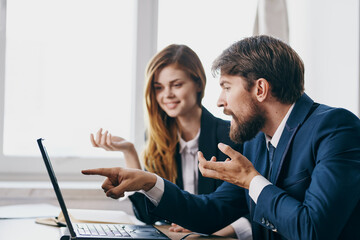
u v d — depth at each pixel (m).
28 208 1.78
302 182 1.20
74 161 2.46
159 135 1.88
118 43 2.52
